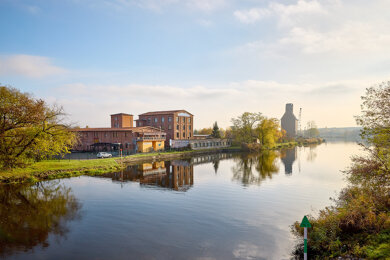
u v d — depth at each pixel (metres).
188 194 22.14
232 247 11.64
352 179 15.02
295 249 11.30
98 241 12.20
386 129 12.70
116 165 38.06
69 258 10.49
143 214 16.45
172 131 73.19
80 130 63.03
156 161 48.88
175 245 11.81
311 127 174.12
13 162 25.95
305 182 28.14
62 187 24.30
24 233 13.11
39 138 27.95
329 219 12.00
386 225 10.56
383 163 13.02
